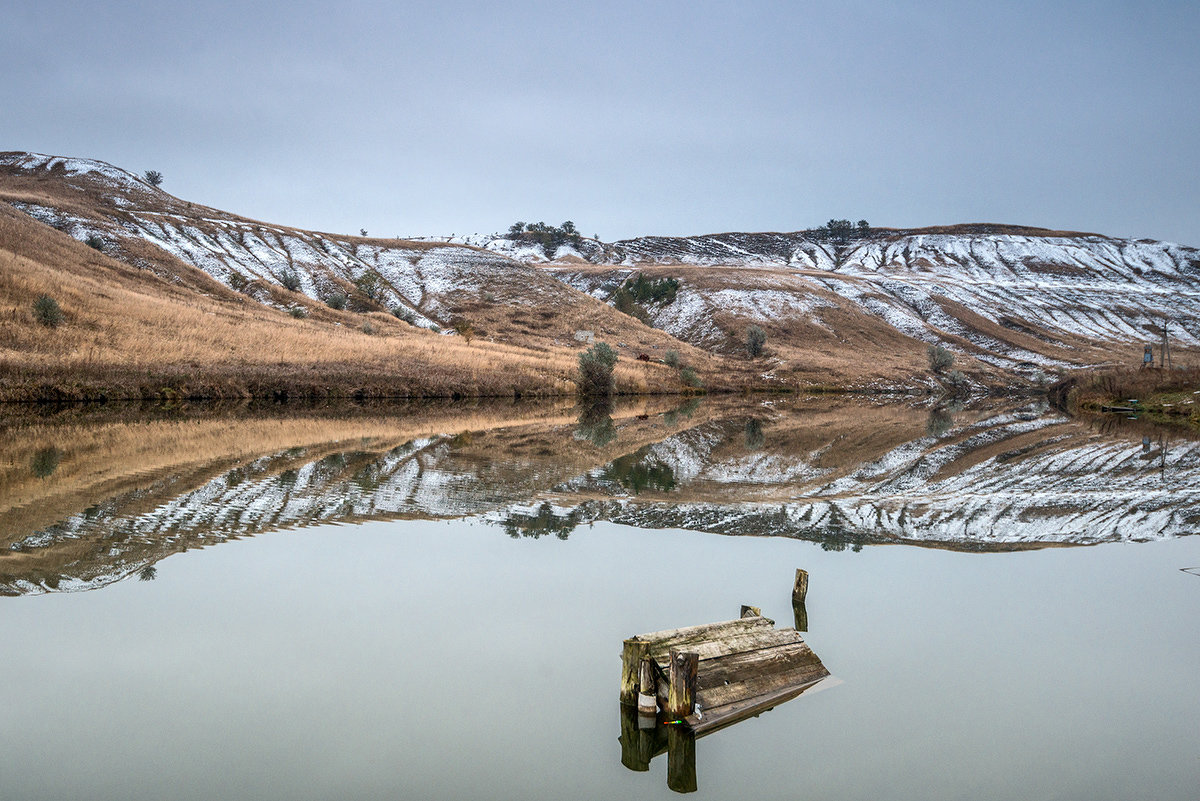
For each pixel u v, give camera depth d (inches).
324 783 279.1
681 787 283.4
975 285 5826.8
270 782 279.0
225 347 2134.6
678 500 764.6
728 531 637.9
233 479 819.4
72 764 287.6
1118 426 1668.3
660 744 317.4
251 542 575.8
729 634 374.0
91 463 900.6
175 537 581.3
